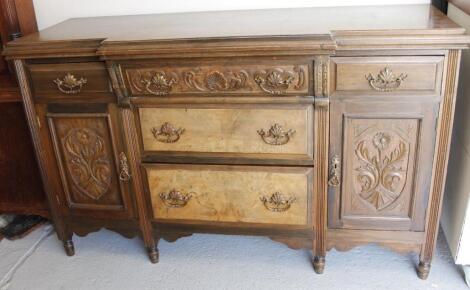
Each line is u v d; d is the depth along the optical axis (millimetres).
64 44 1582
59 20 2141
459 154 1730
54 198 1881
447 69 1411
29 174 2010
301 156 1594
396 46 1390
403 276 1759
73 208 1882
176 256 1947
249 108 1552
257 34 1449
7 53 1617
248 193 1683
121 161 1724
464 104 1685
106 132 1709
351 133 1545
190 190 1721
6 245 2094
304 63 1440
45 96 1688
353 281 1751
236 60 1471
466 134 1651
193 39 1463
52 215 1923
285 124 1555
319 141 1559
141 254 1981
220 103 1558
